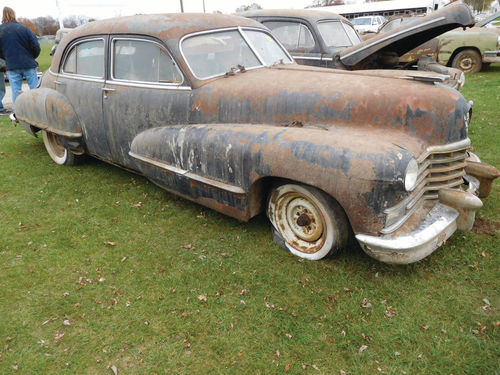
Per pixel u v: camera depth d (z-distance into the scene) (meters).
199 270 3.11
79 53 4.63
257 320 2.60
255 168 2.96
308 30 6.78
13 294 2.88
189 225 3.78
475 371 2.20
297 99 3.23
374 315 2.61
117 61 4.14
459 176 3.06
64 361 2.34
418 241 2.59
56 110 4.74
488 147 5.35
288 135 2.88
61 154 5.45
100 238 3.59
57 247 3.46
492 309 2.62
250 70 3.88
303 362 2.29
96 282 3.00
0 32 7.64
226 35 4.00
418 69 6.62
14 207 4.21
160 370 2.26
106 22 4.37
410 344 2.39
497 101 7.87
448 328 2.48
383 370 2.23
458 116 2.90
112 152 4.42
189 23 3.85
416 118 2.88
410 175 2.53
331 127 3.09
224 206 3.36
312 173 2.68
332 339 2.44
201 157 3.30
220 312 2.67
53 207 4.21
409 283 2.88
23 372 2.27
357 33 7.84
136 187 4.67
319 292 2.82
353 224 2.67
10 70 7.88
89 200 4.36
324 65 6.63
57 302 2.79
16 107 5.53
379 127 2.97
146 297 2.83
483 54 11.46
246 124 3.34
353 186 2.55
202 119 3.57
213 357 2.34
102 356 2.37
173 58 3.66
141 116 3.94
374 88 3.05
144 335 2.50
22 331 2.56
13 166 5.41
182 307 2.72
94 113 4.41
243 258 3.24
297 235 3.21
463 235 3.41
